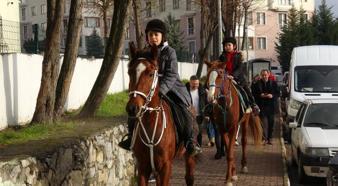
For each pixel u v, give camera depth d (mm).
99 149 8766
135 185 10930
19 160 5930
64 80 10773
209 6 27828
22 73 11508
